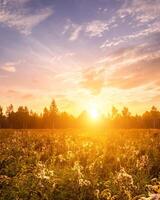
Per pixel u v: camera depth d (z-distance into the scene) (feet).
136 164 44.91
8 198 30.22
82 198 31.09
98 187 33.55
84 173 39.04
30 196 30.71
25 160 48.60
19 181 33.27
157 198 21.21
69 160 48.91
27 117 422.82
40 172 35.60
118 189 31.76
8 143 70.59
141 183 35.17
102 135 103.19
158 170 44.34
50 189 31.53
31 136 91.09
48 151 58.95
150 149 60.59
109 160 51.16
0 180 33.63
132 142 70.74
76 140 80.23
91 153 56.03
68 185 32.89
